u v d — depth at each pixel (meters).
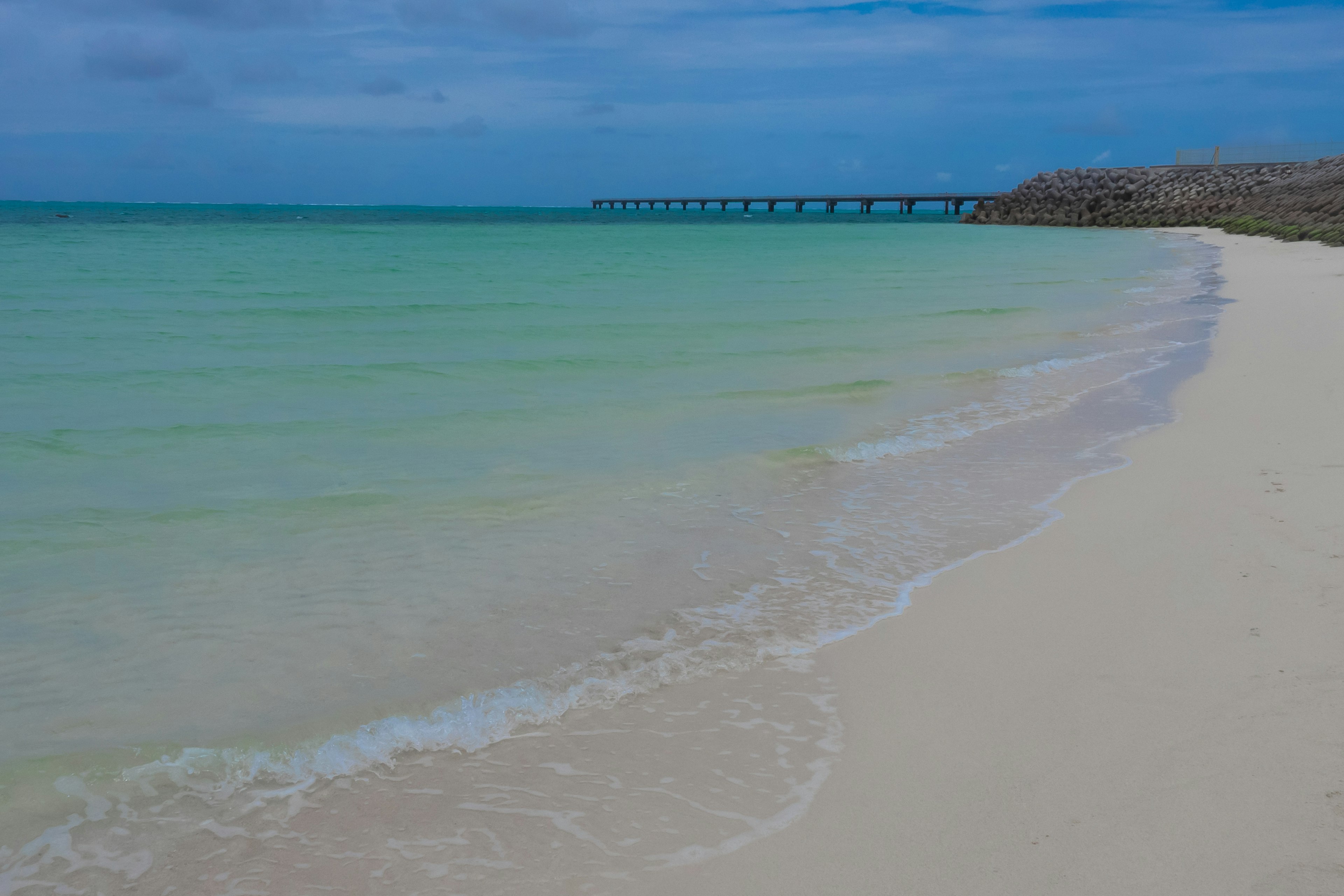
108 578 4.68
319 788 2.98
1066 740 3.09
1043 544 5.07
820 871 2.51
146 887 2.54
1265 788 2.74
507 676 3.70
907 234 51.91
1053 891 2.38
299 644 3.97
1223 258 26.62
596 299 17.33
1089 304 16.78
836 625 4.14
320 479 6.37
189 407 8.37
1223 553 4.69
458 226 61.28
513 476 6.50
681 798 2.89
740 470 6.68
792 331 13.36
